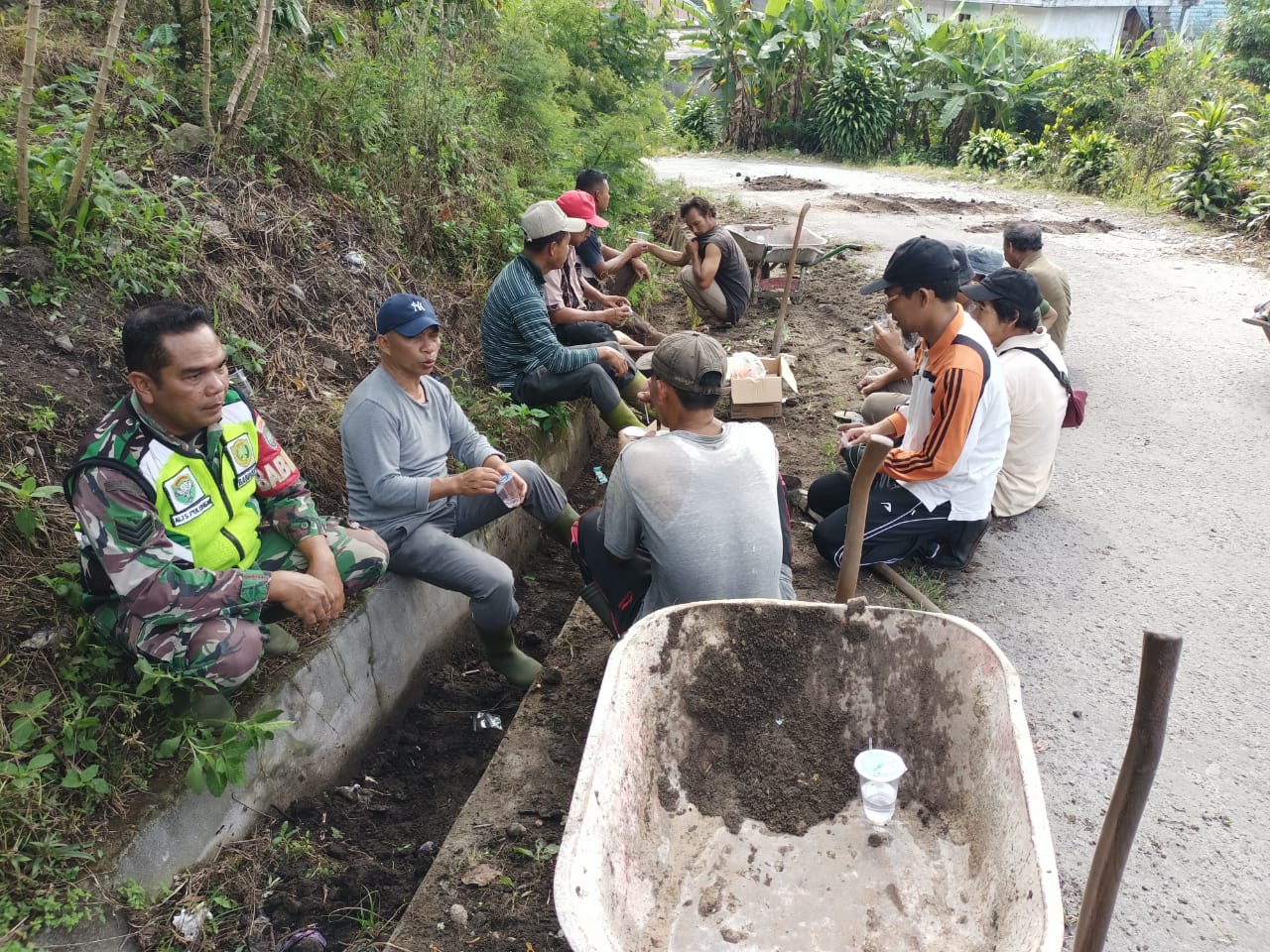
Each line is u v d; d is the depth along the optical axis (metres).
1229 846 2.82
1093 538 4.57
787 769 2.53
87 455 2.44
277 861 2.69
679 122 22.89
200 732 2.54
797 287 8.12
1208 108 12.81
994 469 3.94
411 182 5.55
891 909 2.21
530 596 4.41
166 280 3.83
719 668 2.56
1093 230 11.80
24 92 3.22
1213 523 4.70
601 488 5.36
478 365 5.17
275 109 4.84
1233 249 10.55
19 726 2.37
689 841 2.38
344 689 3.13
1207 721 3.35
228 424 2.74
